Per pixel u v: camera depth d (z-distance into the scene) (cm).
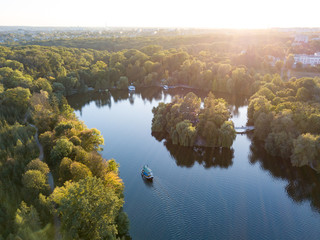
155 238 7606
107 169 9075
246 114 17812
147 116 17800
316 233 7919
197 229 7962
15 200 7538
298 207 9006
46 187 7906
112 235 6594
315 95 15500
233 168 11319
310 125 11381
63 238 6103
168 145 13250
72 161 8750
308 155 10569
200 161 11938
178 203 9056
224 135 12450
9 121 12975
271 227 8094
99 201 6206
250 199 9338
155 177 10569
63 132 10794
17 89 15000
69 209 6047
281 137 11581
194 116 13888
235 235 7775
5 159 9412
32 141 10888
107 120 17150
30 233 6138
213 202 9138
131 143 13625
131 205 8888
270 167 11375
